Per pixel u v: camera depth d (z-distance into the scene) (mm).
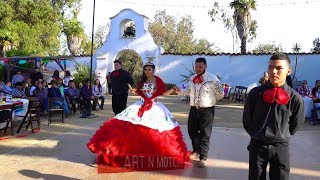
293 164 6340
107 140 5980
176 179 5484
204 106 6191
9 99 9664
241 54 20375
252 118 3645
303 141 8305
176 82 21797
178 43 39250
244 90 19891
